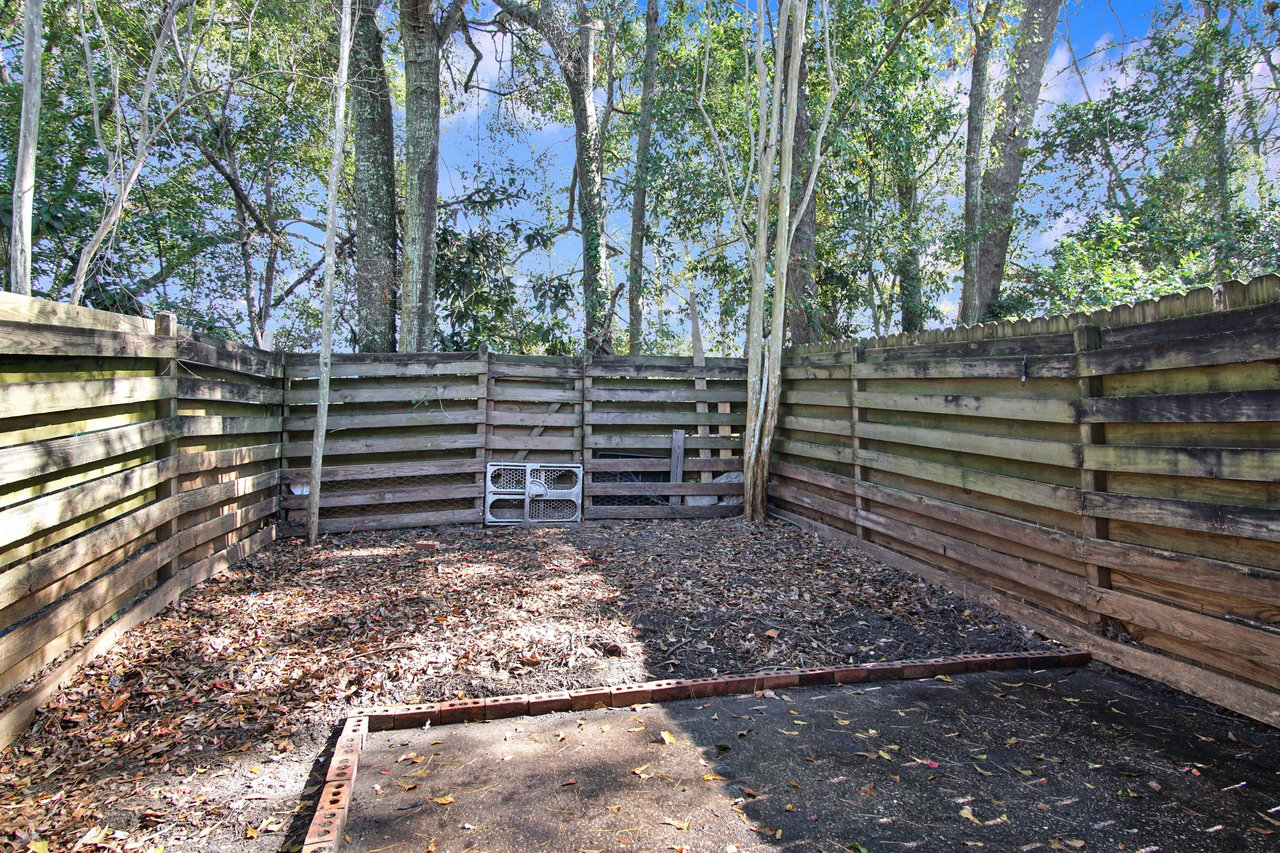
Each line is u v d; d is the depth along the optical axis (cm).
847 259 1023
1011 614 412
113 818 235
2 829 225
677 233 1069
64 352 295
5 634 264
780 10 627
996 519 419
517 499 666
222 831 231
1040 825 228
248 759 275
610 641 382
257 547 553
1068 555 366
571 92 1087
